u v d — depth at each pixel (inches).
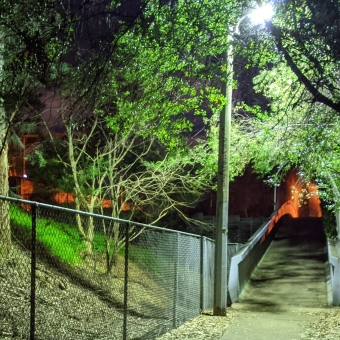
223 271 446.3
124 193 555.8
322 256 921.5
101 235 485.4
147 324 329.1
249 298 587.5
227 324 393.4
